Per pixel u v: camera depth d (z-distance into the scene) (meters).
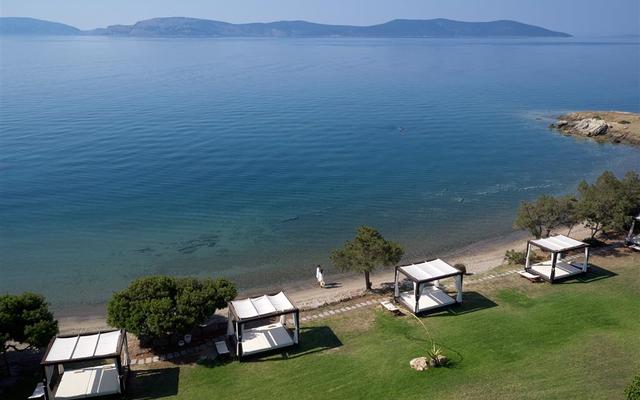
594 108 140.38
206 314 32.44
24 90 161.88
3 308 29.89
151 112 126.88
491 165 84.94
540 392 26.12
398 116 126.75
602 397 25.48
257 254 51.81
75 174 77.38
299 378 29.03
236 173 79.12
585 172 81.25
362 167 83.25
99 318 40.44
